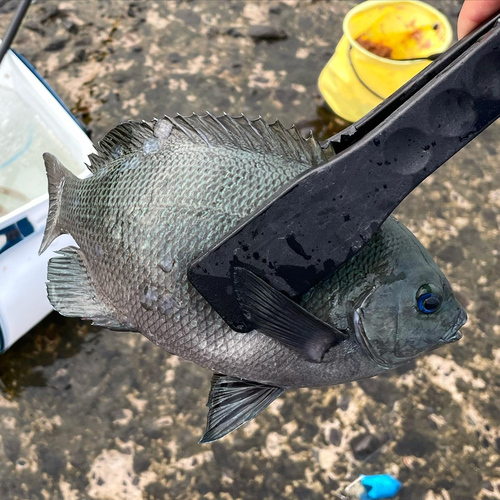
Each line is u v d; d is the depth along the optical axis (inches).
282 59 97.5
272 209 29.9
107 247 38.4
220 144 37.1
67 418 69.6
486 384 73.7
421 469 68.5
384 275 36.1
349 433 69.7
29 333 73.8
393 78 84.6
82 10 98.1
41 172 75.9
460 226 84.7
